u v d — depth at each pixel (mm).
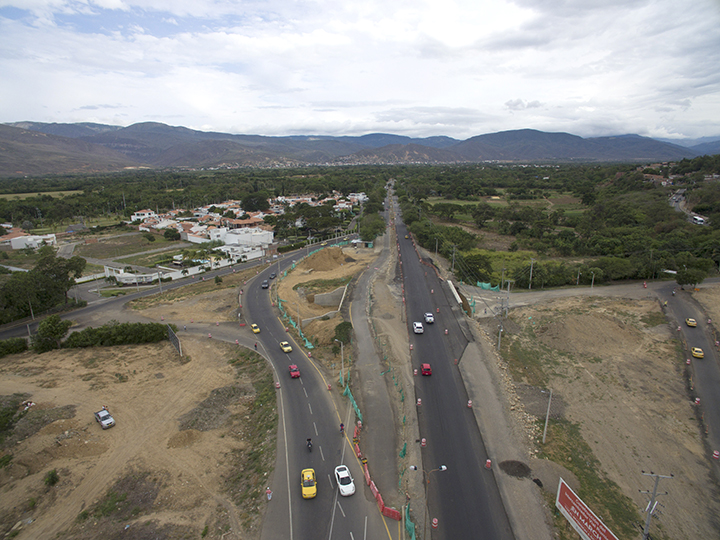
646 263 102375
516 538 33188
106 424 49438
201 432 49125
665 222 139375
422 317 79250
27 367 64312
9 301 81062
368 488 38219
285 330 77500
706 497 39250
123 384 59719
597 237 129000
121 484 41188
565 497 34375
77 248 151375
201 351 70375
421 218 175125
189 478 41781
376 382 56875
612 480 40906
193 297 97250
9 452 45500
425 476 39781
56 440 46812
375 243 149625
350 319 78125
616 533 34719
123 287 106812
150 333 73812
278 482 39312
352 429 47156
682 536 35000
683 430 48688
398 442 44875
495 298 91812
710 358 64250
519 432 47312
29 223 181875
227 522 35688
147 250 147375
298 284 103000
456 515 35312
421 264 118875
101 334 72312
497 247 140250
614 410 52406
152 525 35812
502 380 58344
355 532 33406
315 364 63562
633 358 64562
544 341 70562
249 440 47750
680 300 87188
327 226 167750
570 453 44375
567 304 86375
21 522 37156
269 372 61406
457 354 64938
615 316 79500
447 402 52375
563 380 59406
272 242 157000
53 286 88312
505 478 39844
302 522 34625
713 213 148625
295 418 49594
